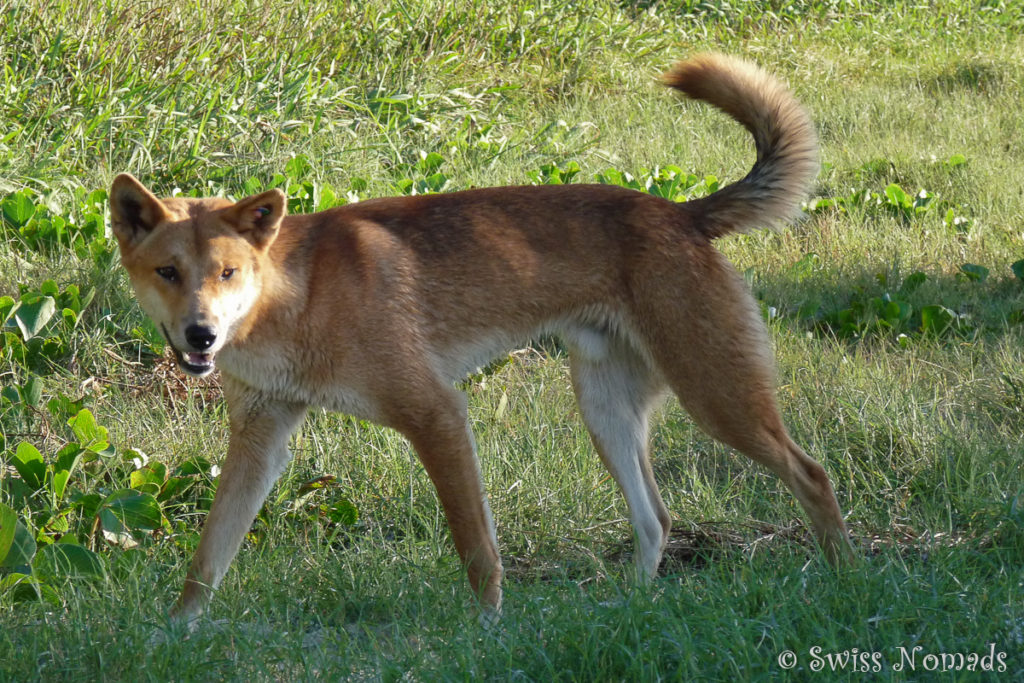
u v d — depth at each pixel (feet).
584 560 35.50
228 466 33.22
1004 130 86.84
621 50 102.63
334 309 32.14
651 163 76.69
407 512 37.93
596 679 25.68
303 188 59.06
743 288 34.83
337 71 84.07
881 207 68.28
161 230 30.86
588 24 103.30
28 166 60.75
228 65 77.36
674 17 113.19
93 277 50.70
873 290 57.00
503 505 38.06
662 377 34.81
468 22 96.43
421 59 88.38
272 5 85.46
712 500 38.34
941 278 58.65
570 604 28.78
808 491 34.01
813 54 107.65
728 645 26.50
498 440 41.45
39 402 41.63
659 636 27.09
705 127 85.56
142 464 38.37
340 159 68.39
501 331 35.06
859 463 40.81
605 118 86.58
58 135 65.00
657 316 34.24
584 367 36.14
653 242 34.35
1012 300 55.36
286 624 29.76
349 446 40.68
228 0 84.17
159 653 27.27
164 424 42.04
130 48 74.13
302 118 73.36
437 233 34.32
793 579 30.19
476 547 32.35
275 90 75.77
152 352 46.98
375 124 74.49
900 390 44.42
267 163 66.18
